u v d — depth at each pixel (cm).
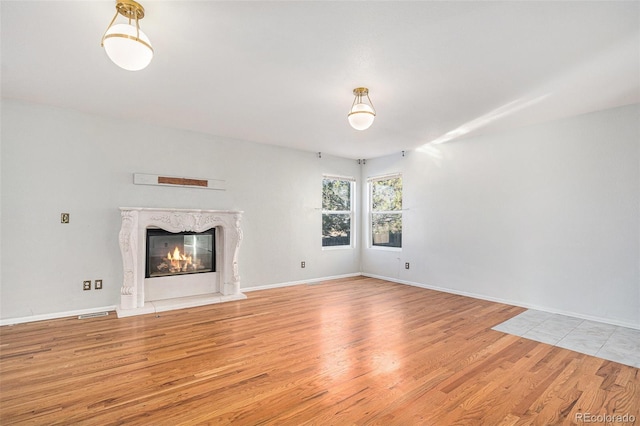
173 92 320
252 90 313
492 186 457
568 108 355
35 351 271
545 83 291
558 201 392
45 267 357
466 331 327
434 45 230
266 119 404
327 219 627
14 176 343
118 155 402
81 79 291
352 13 194
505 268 441
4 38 223
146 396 204
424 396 207
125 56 184
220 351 274
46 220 359
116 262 398
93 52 244
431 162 538
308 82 293
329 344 291
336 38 222
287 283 554
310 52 241
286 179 554
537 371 241
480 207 470
